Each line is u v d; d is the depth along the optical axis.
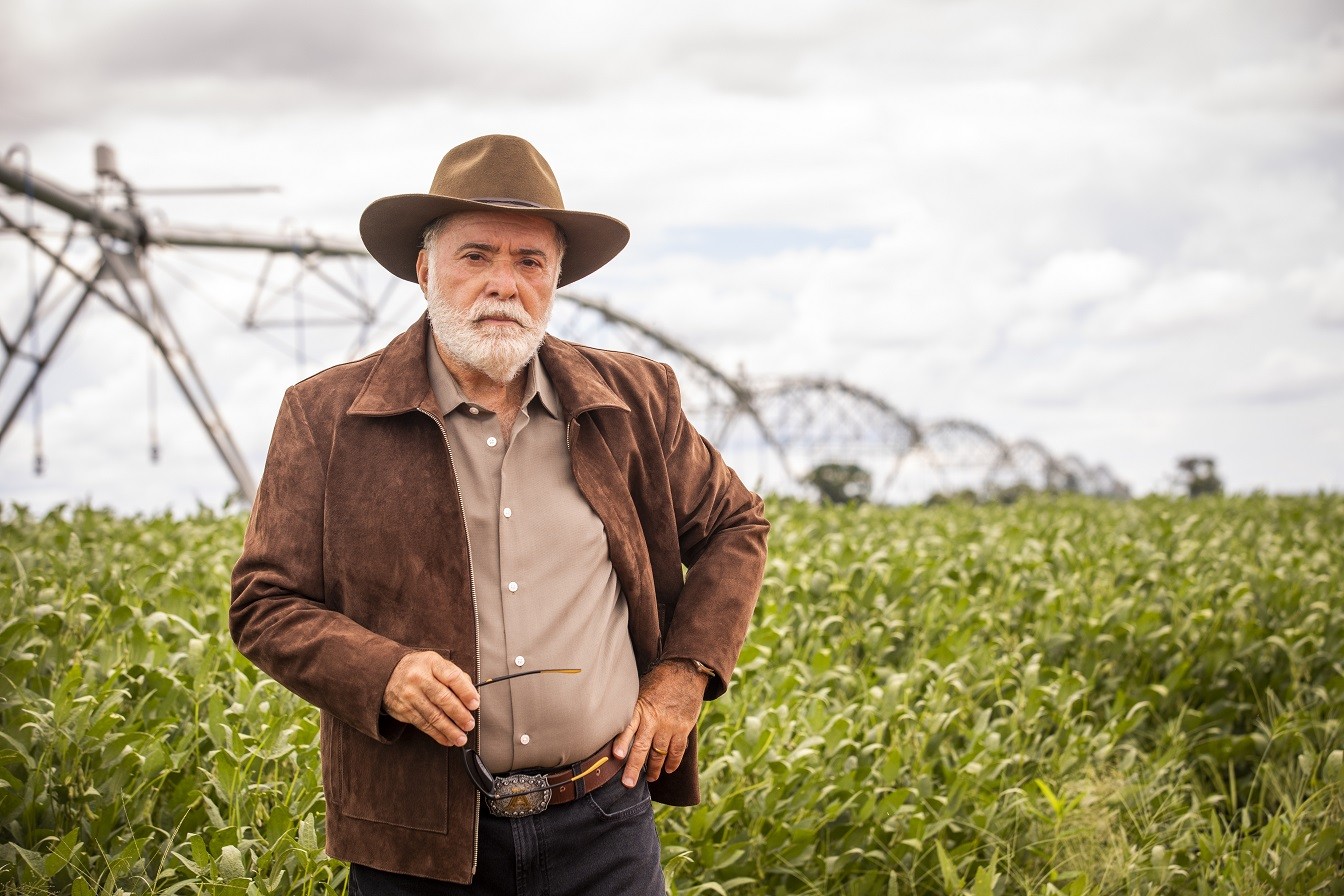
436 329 2.63
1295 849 4.24
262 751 3.65
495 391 2.71
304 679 2.41
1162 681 5.91
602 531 2.73
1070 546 7.43
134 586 5.29
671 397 3.00
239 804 3.56
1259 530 9.07
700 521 2.96
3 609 4.39
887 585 6.34
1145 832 4.61
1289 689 5.79
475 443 2.65
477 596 2.58
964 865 4.21
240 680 4.10
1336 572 6.94
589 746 2.61
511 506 2.63
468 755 2.50
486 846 2.55
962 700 5.15
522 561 2.62
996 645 5.85
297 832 3.48
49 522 6.93
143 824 3.50
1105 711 5.62
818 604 6.09
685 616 2.81
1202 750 5.44
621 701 2.69
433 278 2.65
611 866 2.65
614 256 2.90
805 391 65.56
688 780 2.91
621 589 2.78
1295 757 5.27
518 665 2.57
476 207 2.58
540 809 2.57
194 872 3.21
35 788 3.45
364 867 2.61
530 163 2.70
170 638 4.79
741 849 3.90
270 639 2.45
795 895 4.07
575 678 2.60
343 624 2.44
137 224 24.94
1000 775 4.72
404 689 2.35
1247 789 5.36
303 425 2.62
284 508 2.57
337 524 2.55
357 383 2.67
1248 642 5.91
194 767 3.89
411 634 2.53
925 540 7.82
